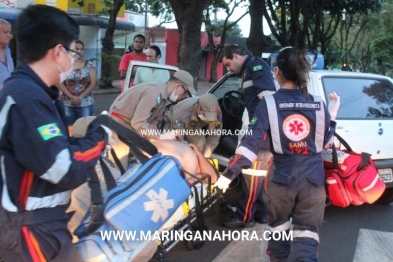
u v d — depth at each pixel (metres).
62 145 1.96
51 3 8.88
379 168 5.05
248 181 4.47
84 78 6.38
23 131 1.92
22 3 15.73
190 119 4.85
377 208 5.62
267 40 13.04
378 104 5.27
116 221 2.29
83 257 2.25
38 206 2.04
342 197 3.33
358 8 20.44
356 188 3.33
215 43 34.59
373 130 5.03
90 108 6.61
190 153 3.91
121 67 7.83
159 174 2.50
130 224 2.32
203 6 7.89
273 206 3.24
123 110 4.30
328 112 3.19
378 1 20.80
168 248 3.54
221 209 5.11
